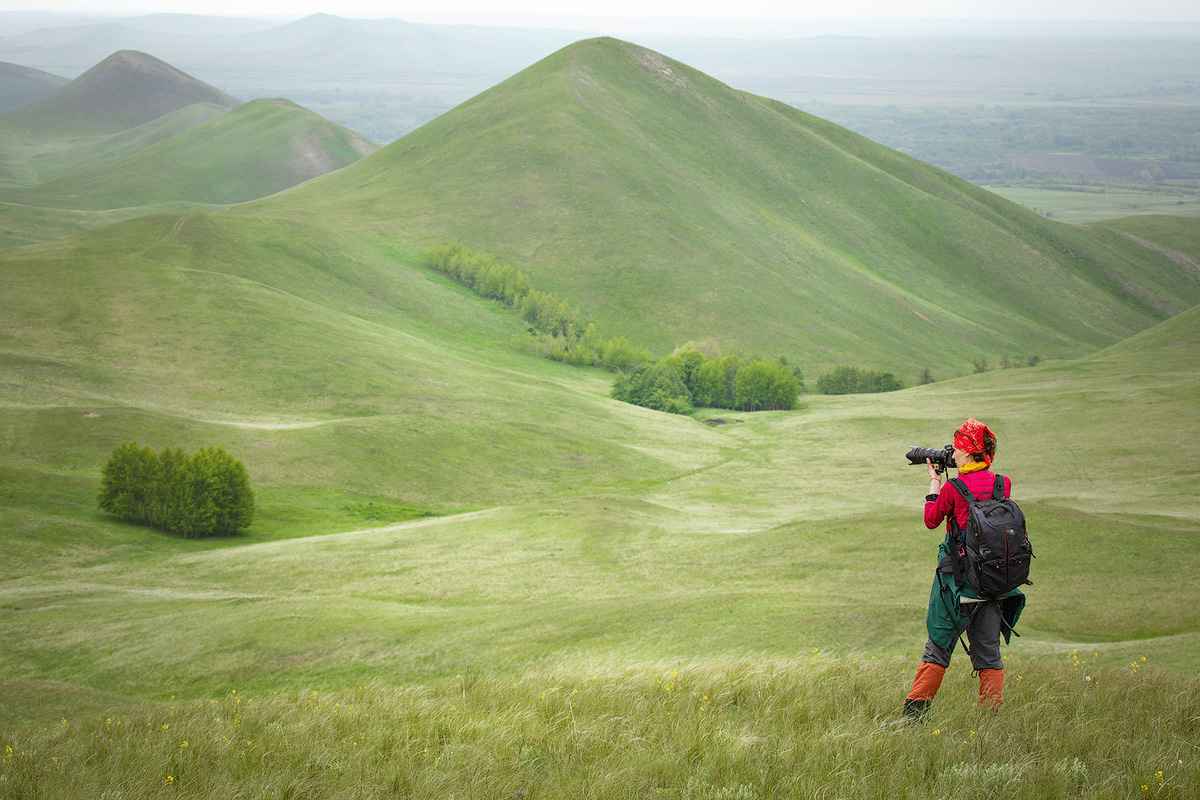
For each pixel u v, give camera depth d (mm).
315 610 40000
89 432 88188
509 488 94312
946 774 5504
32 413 90938
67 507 69125
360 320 167500
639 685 8680
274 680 31656
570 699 8148
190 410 109750
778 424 136250
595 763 6160
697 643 25656
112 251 173375
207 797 6180
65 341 126688
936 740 6230
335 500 85188
